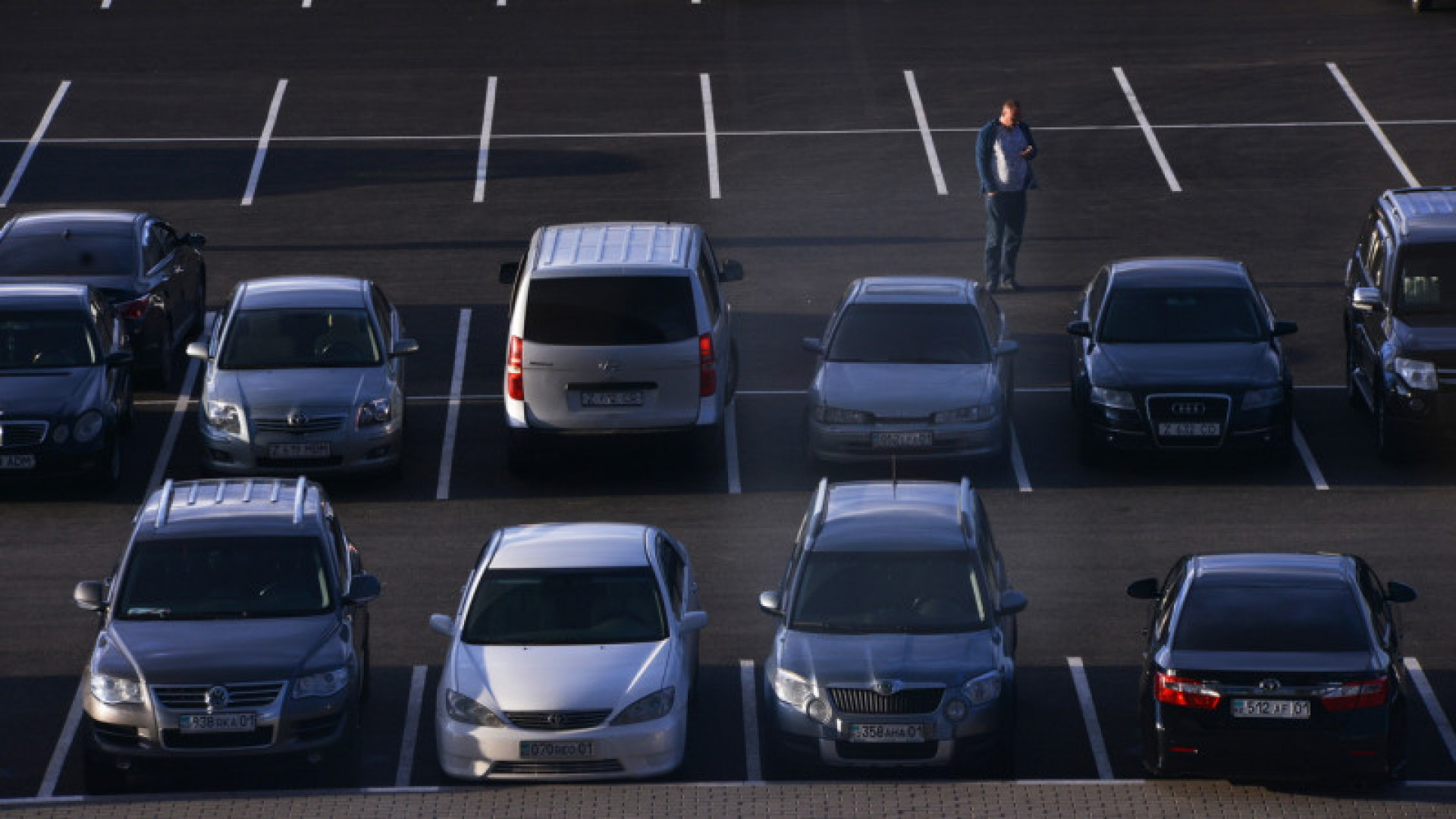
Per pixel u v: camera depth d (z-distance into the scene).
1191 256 69.12
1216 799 32.28
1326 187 75.62
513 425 50.25
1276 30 91.12
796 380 59.38
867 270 68.38
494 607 37.03
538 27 92.50
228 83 86.50
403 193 75.75
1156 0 94.94
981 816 31.20
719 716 38.97
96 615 44.06
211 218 73.44
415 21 93.19
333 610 36.59
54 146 80.31
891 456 50.81
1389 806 31.69
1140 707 34.97
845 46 90.12
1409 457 52.97
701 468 52.72
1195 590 34.91
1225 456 53.50
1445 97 83.75
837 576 37.16
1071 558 46.66
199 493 39.41
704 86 85.94
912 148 79.88
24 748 37.84
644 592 37.28
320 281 54.62
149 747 34.25
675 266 50.12
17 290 53.09
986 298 55.38
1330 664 33.09
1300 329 62.50
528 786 33.25
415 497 51.06
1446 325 52.09
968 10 94.12
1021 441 54.44
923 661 35.28
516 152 79.81
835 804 31.70
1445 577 44.97
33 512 50.16
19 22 92.75
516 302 50.38
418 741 38.06
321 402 50.53
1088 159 78.50
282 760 34.53
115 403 51.59
